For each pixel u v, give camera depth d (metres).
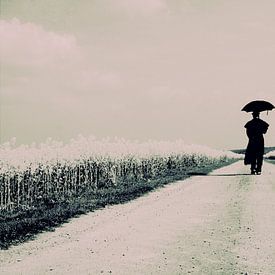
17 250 8.04
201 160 50.97
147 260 7.22
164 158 32.69
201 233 9.23
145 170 27.39
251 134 25.31
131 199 15.18
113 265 6.95
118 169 23.50
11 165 15.29
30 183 16.16
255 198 14.33
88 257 7.45
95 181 20.33
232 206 12.76
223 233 9.20
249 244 8.26
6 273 6.63
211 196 15.16
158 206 13.23
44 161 16.80
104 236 9.09
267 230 9.44
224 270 6.65
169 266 6.87
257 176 23.58
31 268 6.85
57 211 12.52
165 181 21.70
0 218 12.12
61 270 6.71
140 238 8.84
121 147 24.86
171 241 8.55
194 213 11.75
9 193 14.95
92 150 20.59
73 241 8.70
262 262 7.09
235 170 31.05
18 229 9.91
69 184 18.47
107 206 13.55
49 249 8.08
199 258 7.33
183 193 16.34
